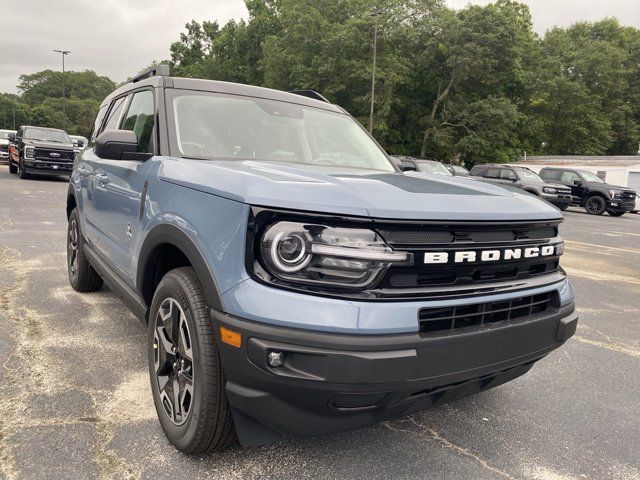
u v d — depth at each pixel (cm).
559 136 5056
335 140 359
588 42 5325
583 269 811
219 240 201
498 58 3759
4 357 334
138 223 280
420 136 4166
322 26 3788
